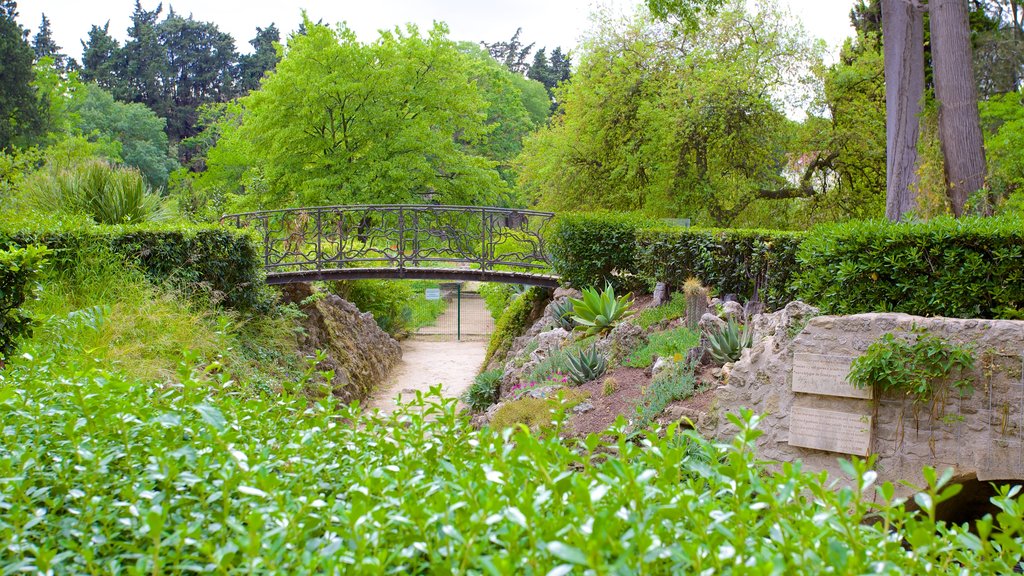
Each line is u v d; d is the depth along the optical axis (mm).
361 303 20938
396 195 24578
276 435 3324
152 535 1931
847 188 19781
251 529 1899
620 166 19281
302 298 14641
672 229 11211
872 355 5355
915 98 13062
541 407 7516
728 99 17734
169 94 58000
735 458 2242
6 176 13508
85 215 9891
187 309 8852
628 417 6934
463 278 15062
